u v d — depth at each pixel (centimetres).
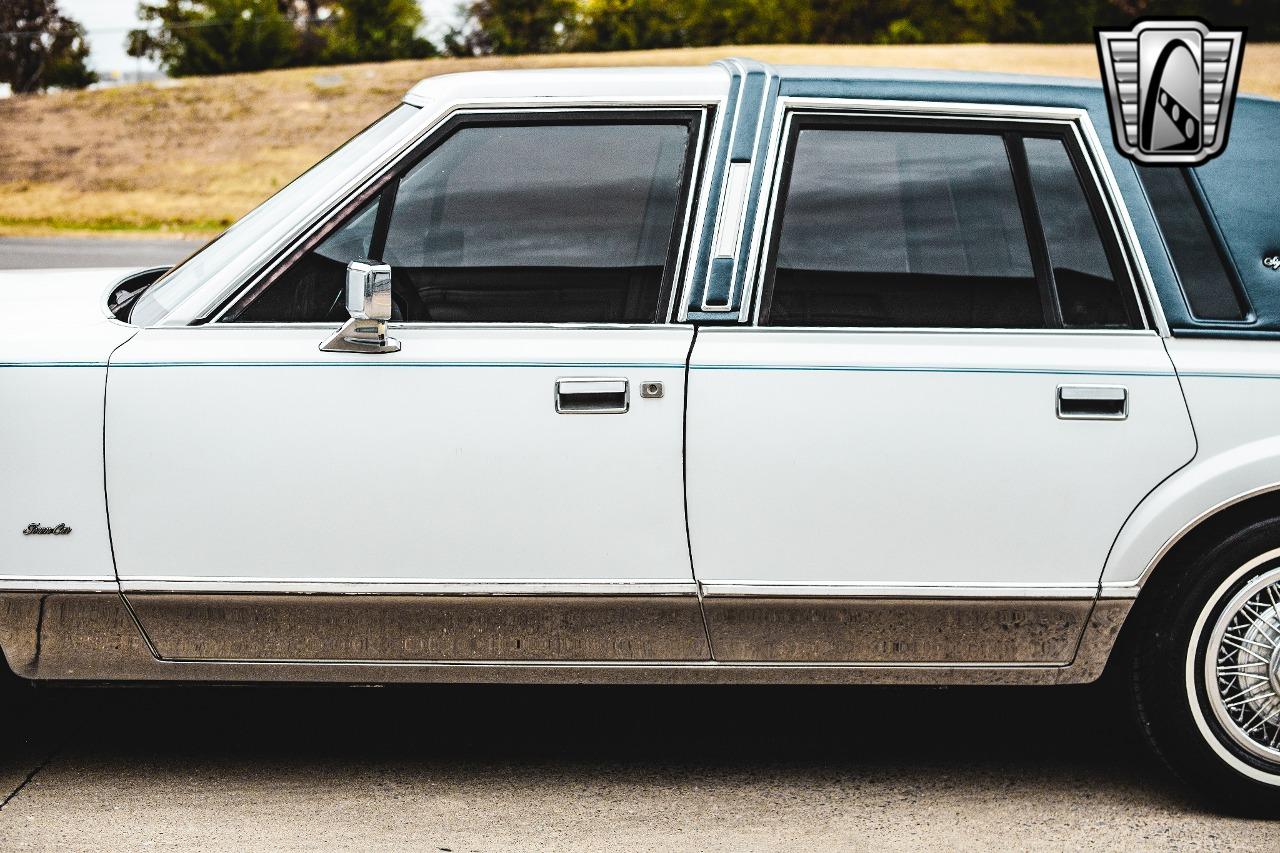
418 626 337
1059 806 355
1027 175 344
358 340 326
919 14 5450
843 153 344
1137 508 333
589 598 334
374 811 346
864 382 329
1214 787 347
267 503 331
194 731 396
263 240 340
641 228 341
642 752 386
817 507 330
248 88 4369
